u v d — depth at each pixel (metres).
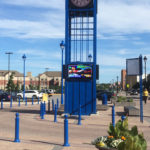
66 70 19.23
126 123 6.86
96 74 19.08
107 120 16.52
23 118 17.48
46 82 138.25
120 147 5.54
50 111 22.42
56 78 142.62
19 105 29.83
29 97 46.84
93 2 19.09
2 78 119.06
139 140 5.68
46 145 9.44
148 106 29.34
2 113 20.88
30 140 10.37
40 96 47.28
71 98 19.22
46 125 14.45
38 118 17.44
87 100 19.12
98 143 6.32
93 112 19.06
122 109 25.14
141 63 15.16
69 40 19.52
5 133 11.99
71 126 14.12
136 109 18.89
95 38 19.14
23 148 8.87
